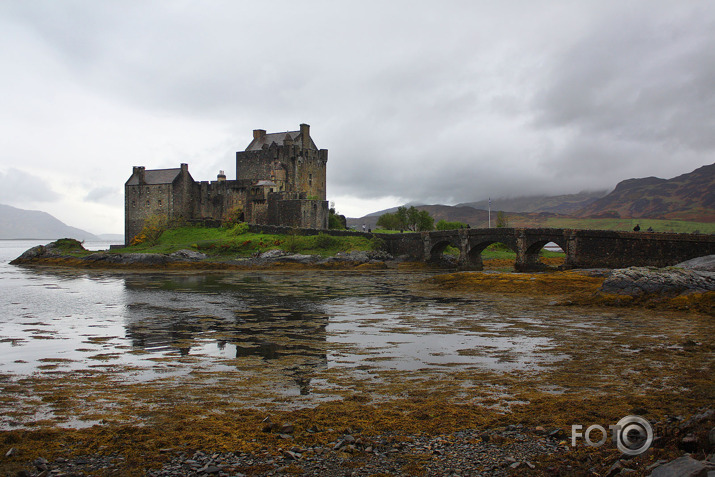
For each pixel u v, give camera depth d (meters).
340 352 30.64
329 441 16.69
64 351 31.36
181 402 20.89
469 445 16.14
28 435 17.02
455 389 22.44
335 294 62.94
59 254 131.62
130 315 46.09
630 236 76.62
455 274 74.25
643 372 25.05
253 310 49.00
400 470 14.47
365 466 14.76
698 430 14.84
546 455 15.18
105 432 17.34
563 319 43.06
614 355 29.16
